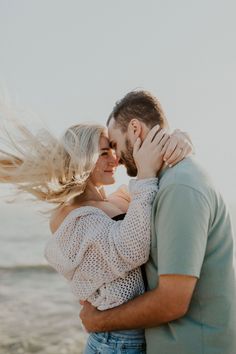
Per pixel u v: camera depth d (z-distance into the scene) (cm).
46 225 2502
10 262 1559
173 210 206
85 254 238
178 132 235
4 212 3081
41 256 1669
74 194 259
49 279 1330
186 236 203
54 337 790
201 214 205
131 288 232
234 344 218
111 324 229
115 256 226
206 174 221
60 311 970
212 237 216
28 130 257
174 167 221
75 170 253
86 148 257
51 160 252
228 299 217
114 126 251
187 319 217
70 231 245
